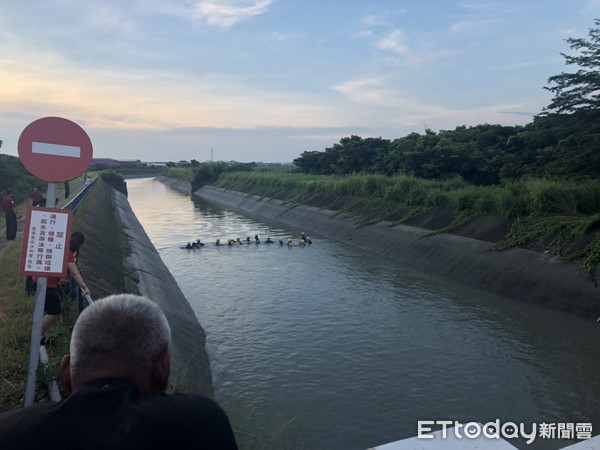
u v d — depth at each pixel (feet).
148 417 5.29
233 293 56.44
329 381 33.22
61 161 13.39
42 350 18.80
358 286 58.03
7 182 106.52
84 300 27.04
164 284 55.47
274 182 159.63
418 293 54.34
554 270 48.98
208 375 33.78
